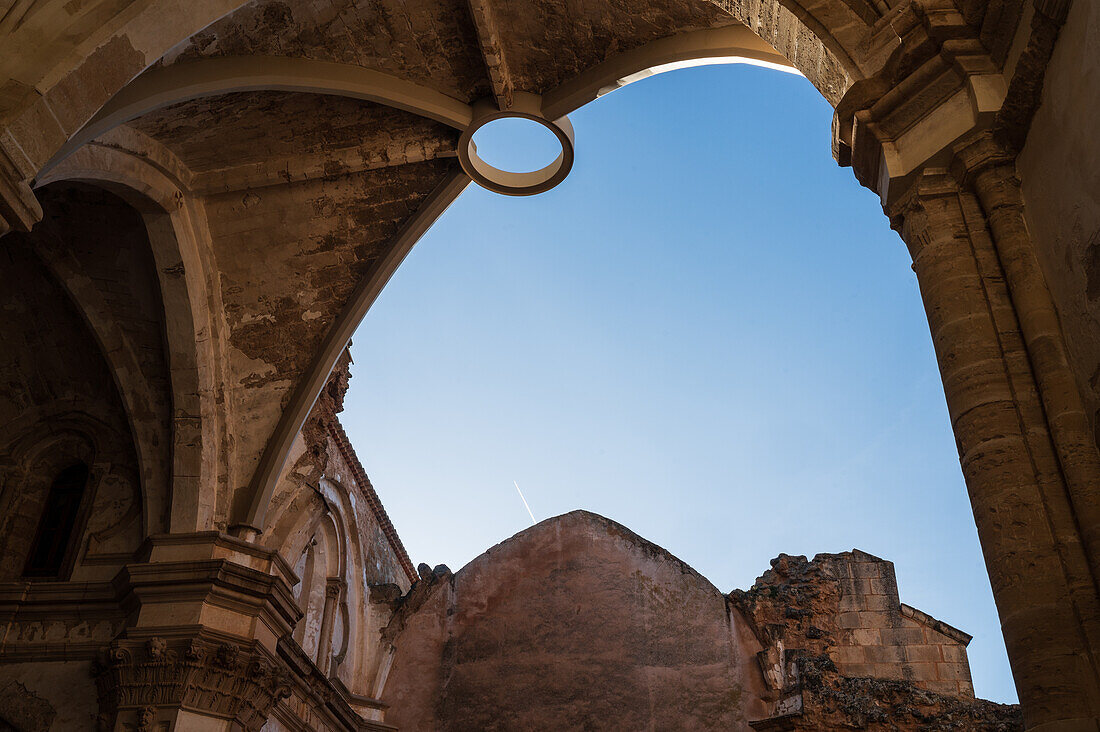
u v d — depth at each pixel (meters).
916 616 16.91
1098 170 4.30
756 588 17.67
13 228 5.73
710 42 8.84
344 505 16.47
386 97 9.56
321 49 9.18
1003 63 5.32
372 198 10.81
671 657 17.27
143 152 9.47
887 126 5.70
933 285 5.33
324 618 15.45
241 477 10.95
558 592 18.23
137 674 9.56
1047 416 4.78
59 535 11.21
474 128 9.92
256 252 10.88
